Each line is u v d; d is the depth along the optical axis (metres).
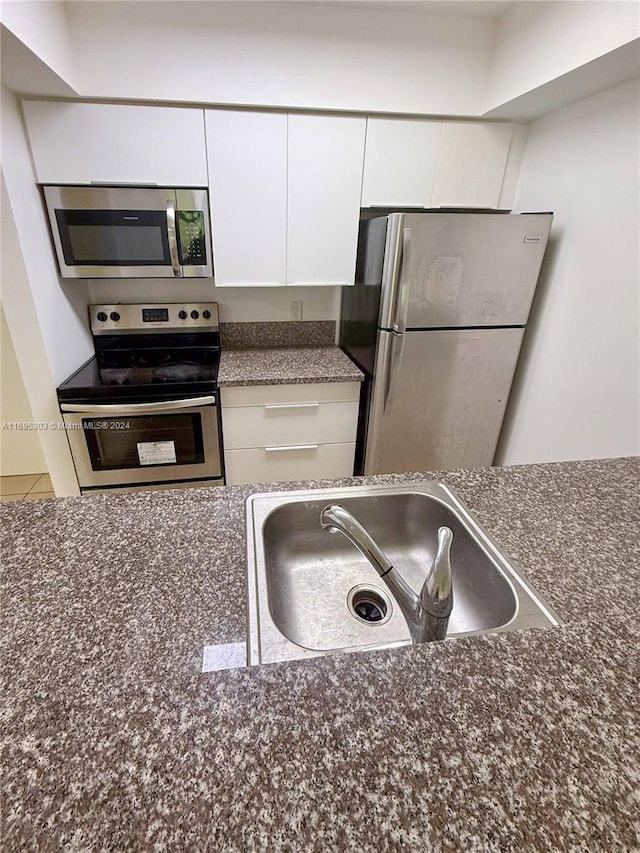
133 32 1.58
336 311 2.53
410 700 0.53
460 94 1.86
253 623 0.66
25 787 0.43
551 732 0.50
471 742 0.48
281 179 1.89
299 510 1.00
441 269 1.79
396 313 1.83
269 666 0.57
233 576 0.75
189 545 0.82
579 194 1.74
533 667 0.58
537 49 1.56
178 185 1.83
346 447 2.24
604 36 1.30
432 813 0.42
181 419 1.93
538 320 2.04
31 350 1.72
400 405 2.01
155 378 1.95
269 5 1.62
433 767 0.46
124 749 0.47
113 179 1.77
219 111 1.75
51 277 1.79
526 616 0.68
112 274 1.90
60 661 0.58
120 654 0.59
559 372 1.92
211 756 0.46
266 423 2.09
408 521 1.06
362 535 0.75
